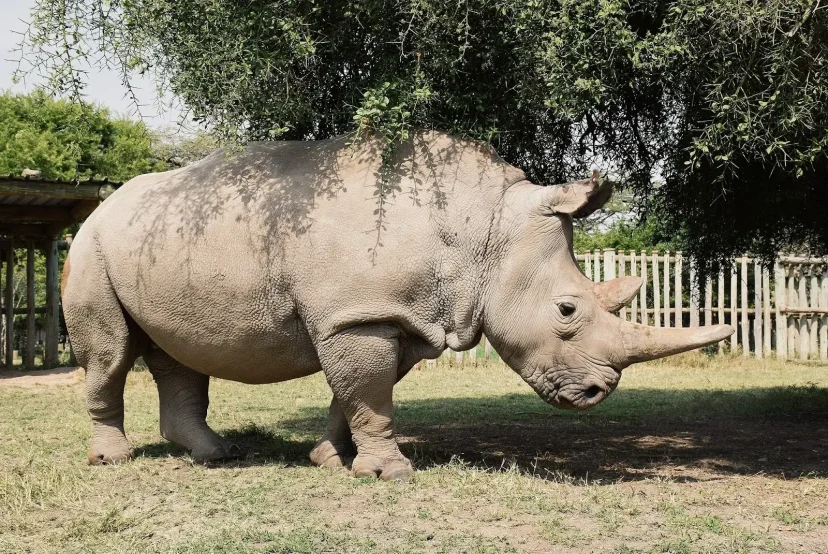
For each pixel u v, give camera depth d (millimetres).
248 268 6215
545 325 6047
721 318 18703
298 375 6641
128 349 6816
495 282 6129
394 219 6031
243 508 5258
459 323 6164
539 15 5797
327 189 6195
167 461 6832
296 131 7422
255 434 8383
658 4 6281
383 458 6184
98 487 5867
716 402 11453
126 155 23859
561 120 7703
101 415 6965
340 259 5996
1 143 23156
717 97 6070
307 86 6652
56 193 13406
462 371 16469
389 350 6070
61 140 23359
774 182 7844
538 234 6066
